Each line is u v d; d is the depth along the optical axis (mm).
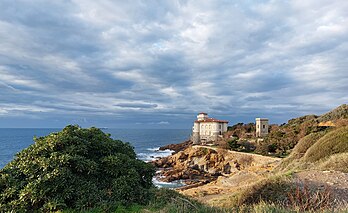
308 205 7816
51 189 5516
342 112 48594
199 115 85000
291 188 10484
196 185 31547
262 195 10820
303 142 23688
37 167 5844
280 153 40281
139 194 6793
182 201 6844
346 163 14039
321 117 52438
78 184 5898
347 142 18484
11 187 5629
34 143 6496
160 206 6602
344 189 10125
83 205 5617
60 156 5867
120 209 5977
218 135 73875
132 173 6875
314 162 17812
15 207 5289
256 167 30734
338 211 6746
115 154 7156
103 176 6695
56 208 5395
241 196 11242
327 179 11391
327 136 20750
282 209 7066
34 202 5387
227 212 6789
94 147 6965
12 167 6145
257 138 54438
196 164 45594
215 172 41719
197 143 75750
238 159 42250
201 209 6633
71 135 6648
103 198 6160
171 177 36062
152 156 63312
